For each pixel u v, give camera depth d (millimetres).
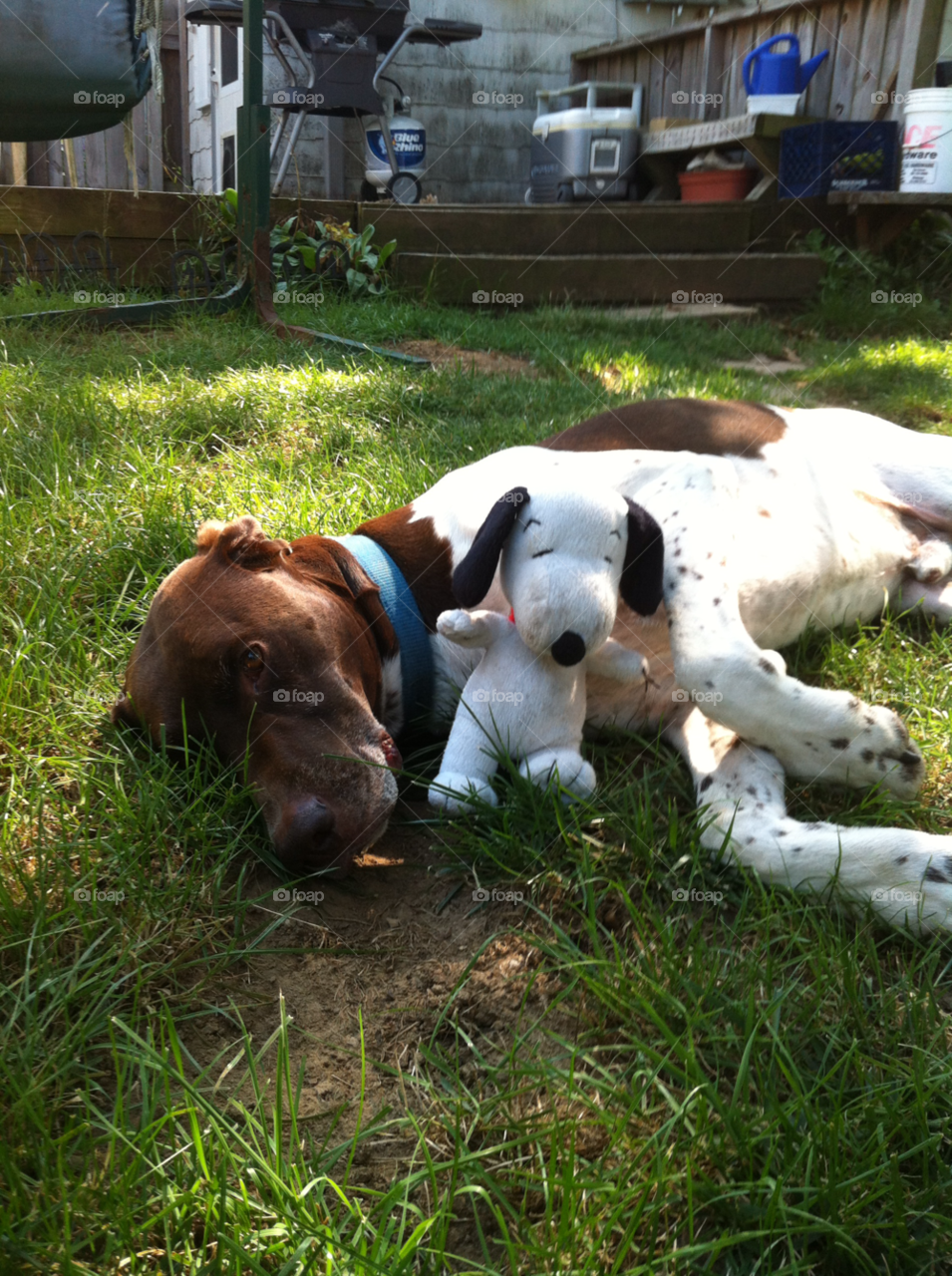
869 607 1656
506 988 1012
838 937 1021
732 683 1195
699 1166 801
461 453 2256
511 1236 777
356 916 1117
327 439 2350
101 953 1023
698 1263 757
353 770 1115
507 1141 840
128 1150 789
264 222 3580
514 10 6043
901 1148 814
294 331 3445
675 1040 876
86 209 4172
